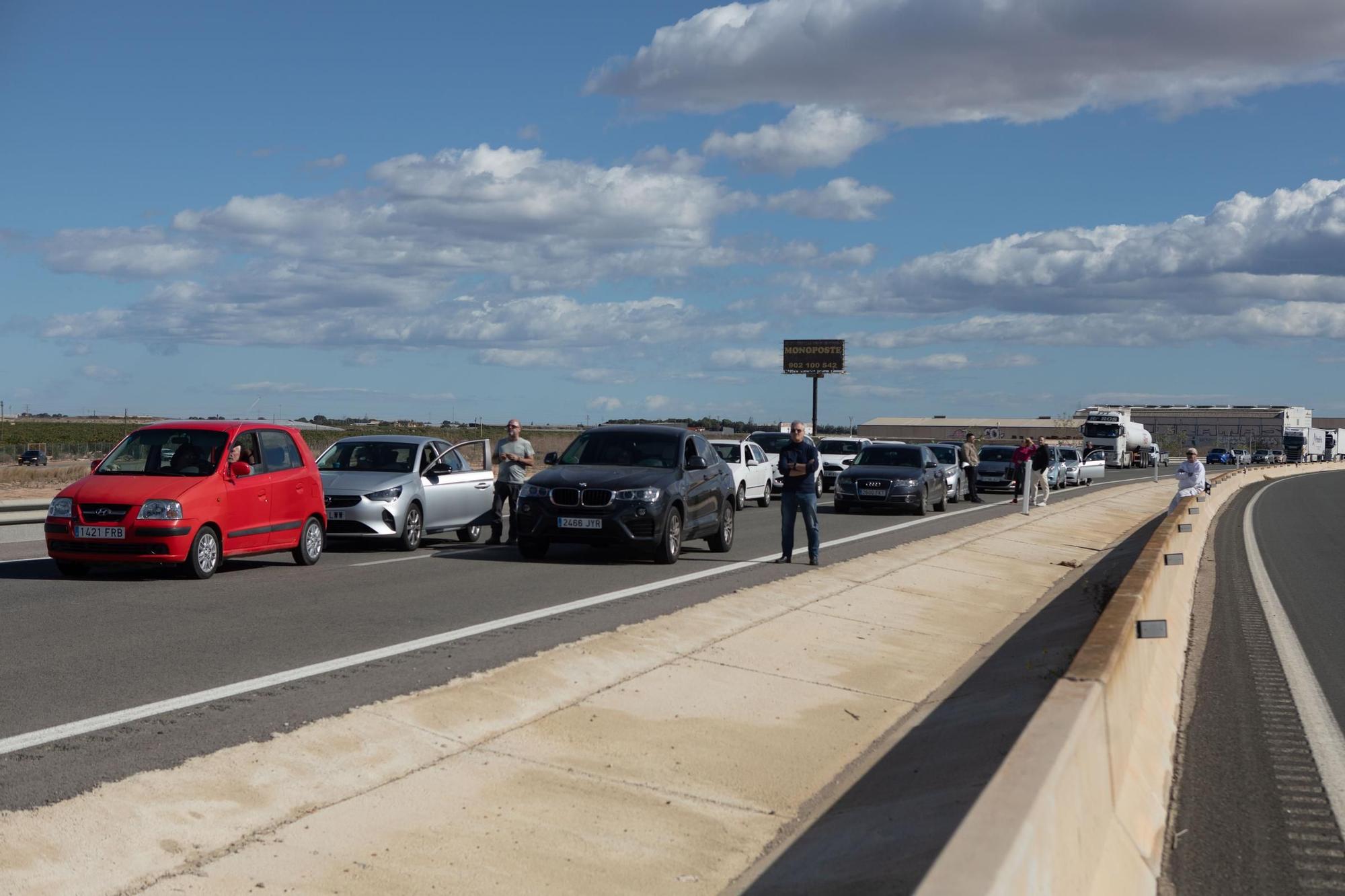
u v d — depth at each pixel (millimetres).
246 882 4762
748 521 25516
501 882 5008
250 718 6902
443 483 18234
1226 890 5277
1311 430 106562
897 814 5984
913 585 15312
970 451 35531
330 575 14047
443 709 7305
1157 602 9398
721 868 5422
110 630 9805
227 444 13836
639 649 9453
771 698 8625
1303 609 14555
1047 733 4395
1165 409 169000
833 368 87938
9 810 5195
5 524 18344
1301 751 7617
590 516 15523
